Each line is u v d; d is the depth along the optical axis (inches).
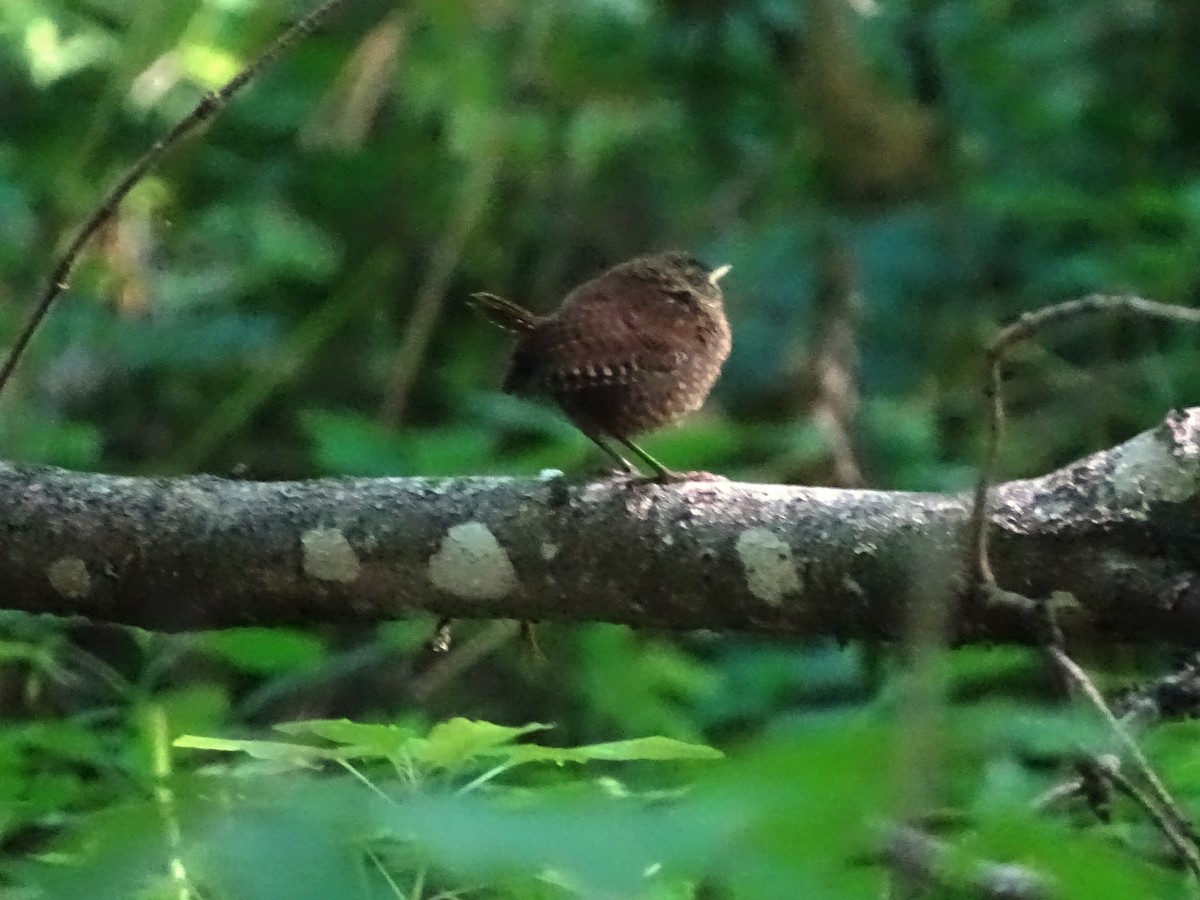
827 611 213.5
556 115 494.9
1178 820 119.6
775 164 507.2
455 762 141.0
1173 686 172.4
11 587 237.0
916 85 496.7
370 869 103.8
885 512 211.3
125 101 458.6
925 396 468.1
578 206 532.7
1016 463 425.4
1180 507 197.0
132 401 503.8
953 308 489.4
